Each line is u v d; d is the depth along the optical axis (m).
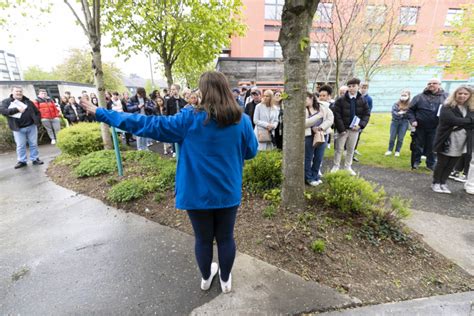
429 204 3.49
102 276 2.10
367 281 2.01
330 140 7.81
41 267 2.22
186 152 1.49
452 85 13.00
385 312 1.72
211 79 1.41
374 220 2.70
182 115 1.47
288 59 2.54
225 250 1.73
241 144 1.61
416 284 2.01
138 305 1.80
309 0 2.25
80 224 2.95
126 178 4.09
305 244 2.35
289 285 1.94
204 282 1.87
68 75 26.50
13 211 3.33
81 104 1.47
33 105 5.55
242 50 17.33
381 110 16.94
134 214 3.15
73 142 5.46
